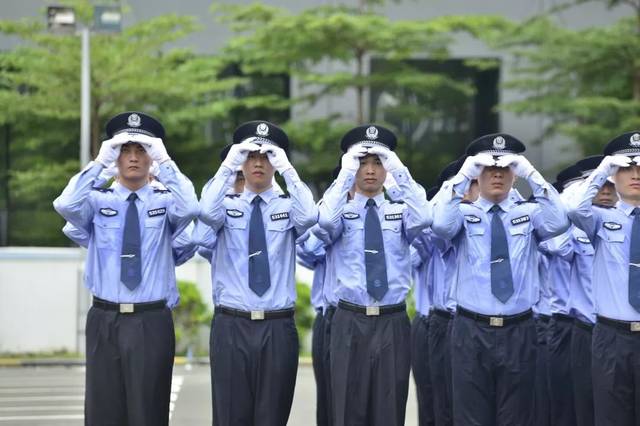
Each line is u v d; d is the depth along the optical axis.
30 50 55.41
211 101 62.44
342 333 21.61
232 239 21.42
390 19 63.59
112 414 20.84
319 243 25.33
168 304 21.16
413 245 25.08
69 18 44.59
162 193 21.23
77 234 21.64
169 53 57.38
